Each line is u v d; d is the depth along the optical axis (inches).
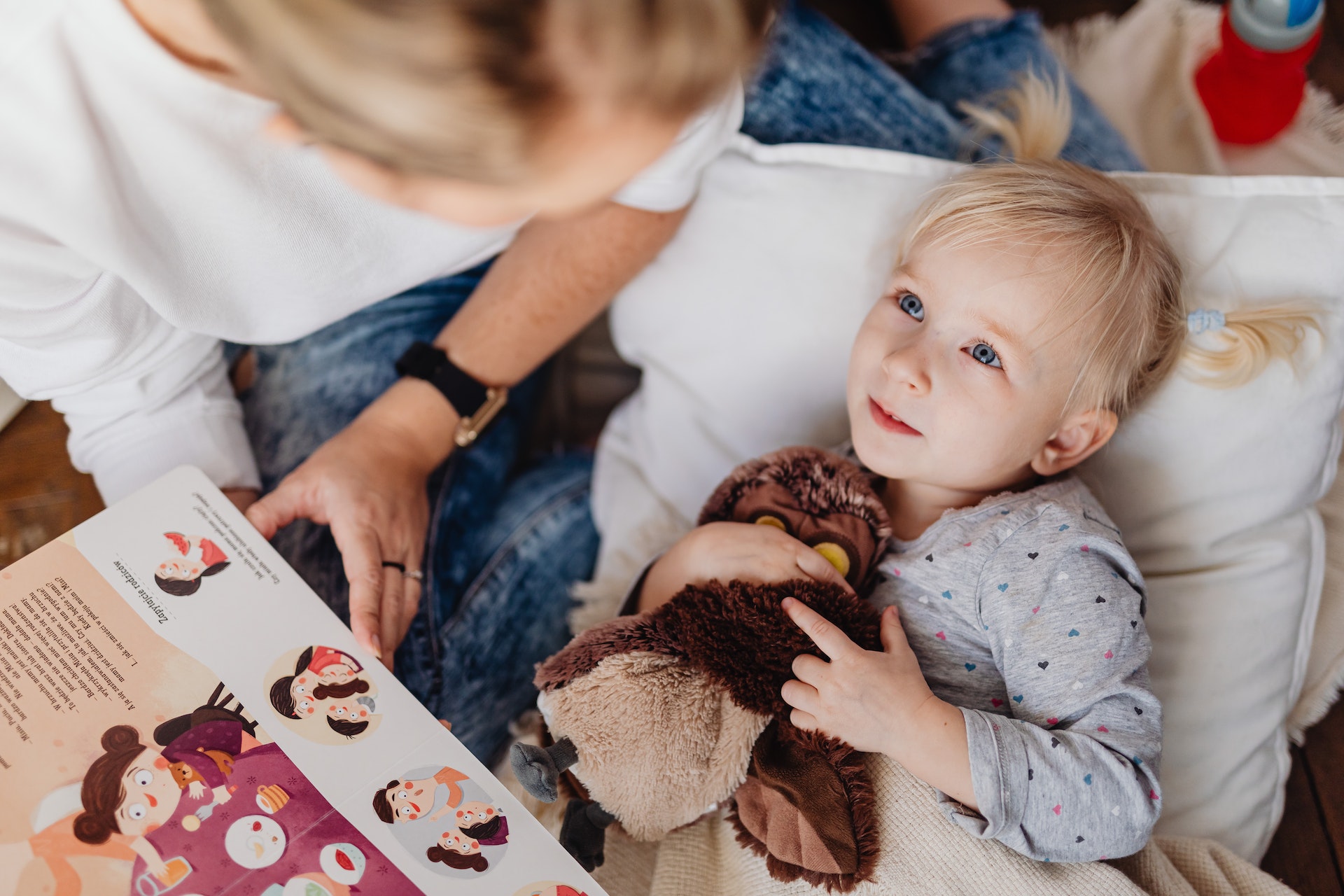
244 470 33.2
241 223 25.7
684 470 40.3
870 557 32.8
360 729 26.2
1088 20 52.5
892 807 29.0
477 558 38.7
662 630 29.4
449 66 13.0
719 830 32.1
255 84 16.1
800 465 33.7
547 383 46.9
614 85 13.9
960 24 45.3
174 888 23.4
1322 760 38.4
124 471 31.6
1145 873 30.5
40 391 28.6
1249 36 42.5
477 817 25.1
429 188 16.1
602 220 34.4
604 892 24.3
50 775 24.4
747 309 38.5
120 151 22.8
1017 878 27.6
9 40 19.8
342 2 12.6
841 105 39.9
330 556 34.3
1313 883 36.4
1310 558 36.7
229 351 35.8
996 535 31.3
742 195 38.4
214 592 27.8
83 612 27.0
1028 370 30.0
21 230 23.1
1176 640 35.3
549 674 29.5
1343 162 44.9
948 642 31.5
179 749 25.2
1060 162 33.4
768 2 14.8
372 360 37.7
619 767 28.4
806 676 28.4
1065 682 29.0
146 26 20.7
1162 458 35.2
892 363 30.3
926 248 32.0
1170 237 34.9
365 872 24.0
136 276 24.5
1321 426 34.9
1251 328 33.5
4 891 22.9
